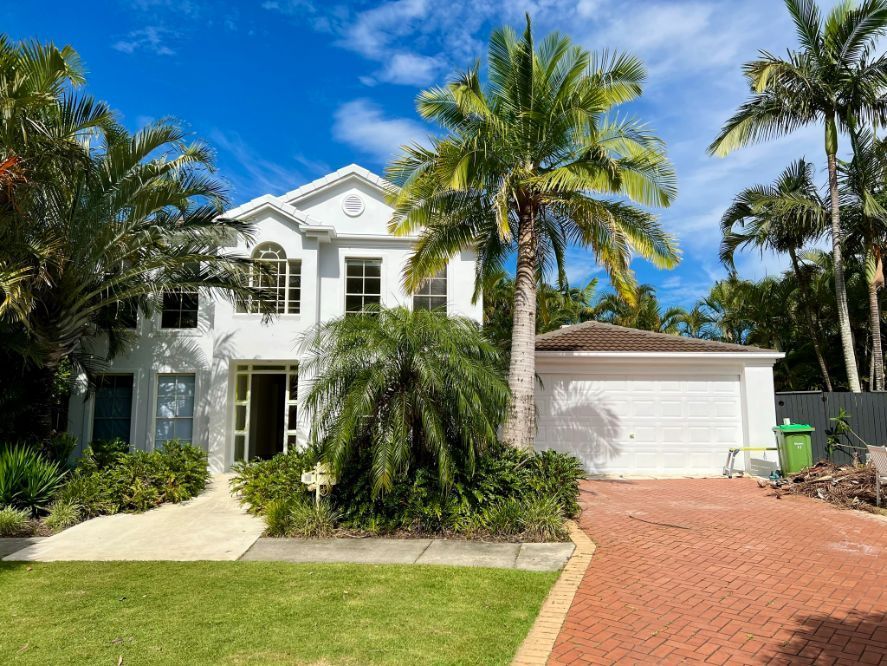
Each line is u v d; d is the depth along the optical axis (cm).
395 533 831
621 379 1462
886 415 1345
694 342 1549
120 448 1205
